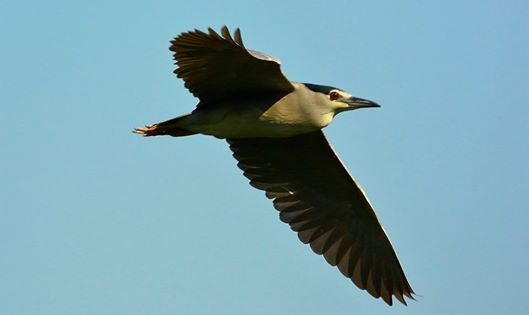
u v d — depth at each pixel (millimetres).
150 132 13891
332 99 14000
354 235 15906
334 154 14922
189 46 12859
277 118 13742
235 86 13586
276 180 15570
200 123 13742
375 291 15828
